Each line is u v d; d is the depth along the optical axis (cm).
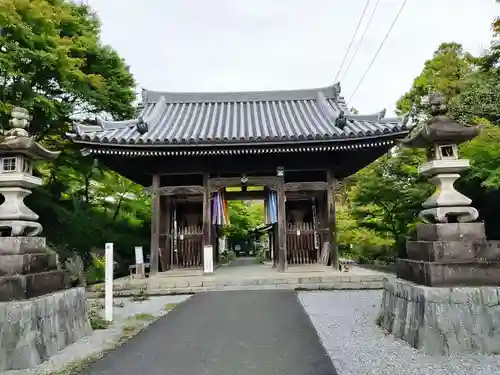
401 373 395
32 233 555
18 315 447
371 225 1836
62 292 543
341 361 441
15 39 1023
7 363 431
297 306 779
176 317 696
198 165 1280
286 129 1312
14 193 535
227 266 1698
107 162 1253
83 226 1505
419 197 1407
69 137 1108
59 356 477
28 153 542
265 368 416
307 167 1299
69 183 1770
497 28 1130
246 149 1164
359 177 1803
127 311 794
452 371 394
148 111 1565
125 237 1781
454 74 1752
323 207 1403
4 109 1016
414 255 549
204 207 1252
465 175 1109
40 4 1065
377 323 622
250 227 3338
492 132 1062
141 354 475
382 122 1283
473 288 465
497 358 430
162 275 1224
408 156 1530
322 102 1565
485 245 489
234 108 1638
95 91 1363
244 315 701
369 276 1071
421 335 465
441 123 540
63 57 1111
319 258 1417
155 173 1273
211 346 504
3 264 482
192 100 1678
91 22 1522
